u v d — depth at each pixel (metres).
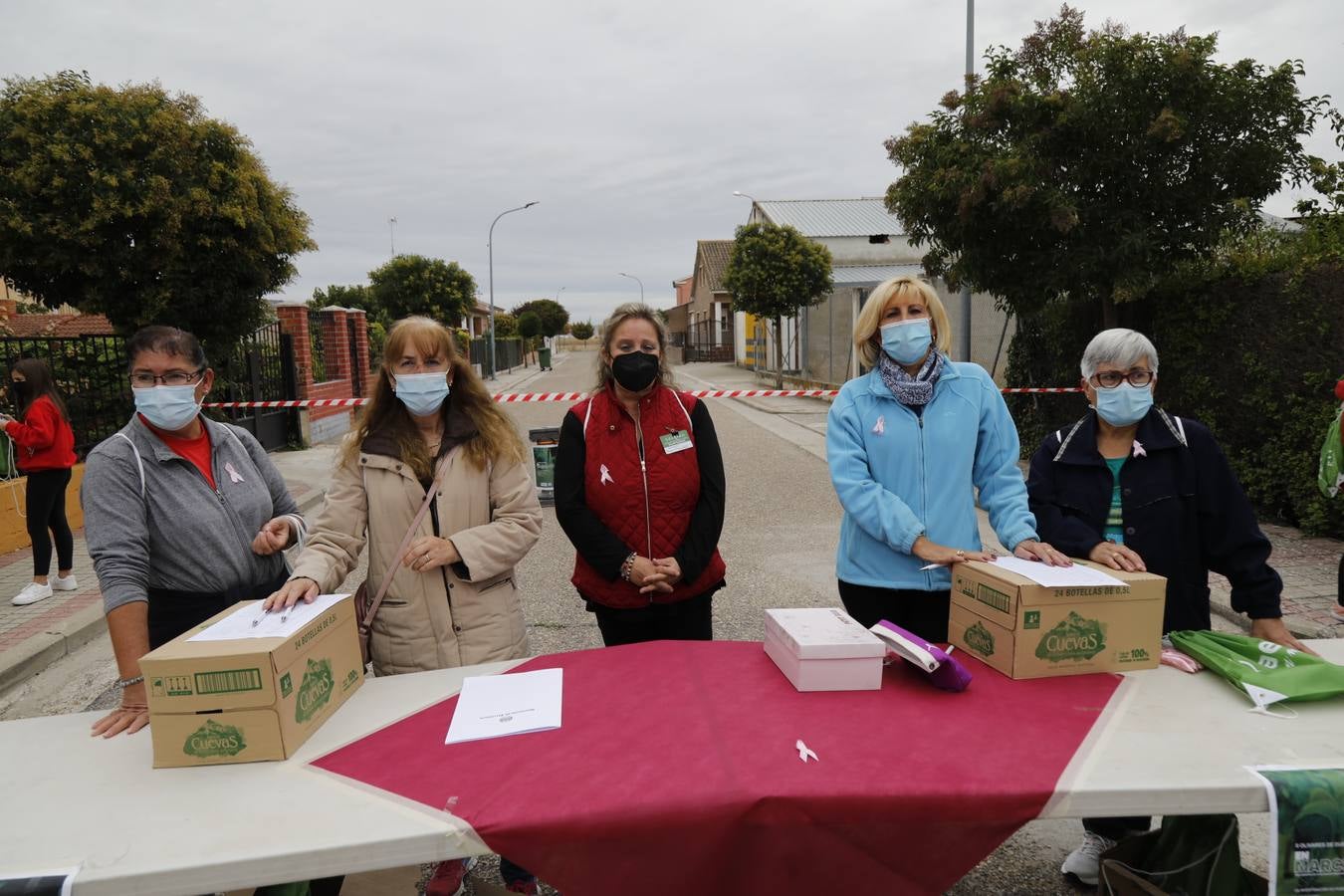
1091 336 8.59
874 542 2.54
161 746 1.69
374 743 1.77
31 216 8.05
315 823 1.47
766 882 1.53
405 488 2.34
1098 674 2.05
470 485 2.37
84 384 8.00
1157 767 1.60
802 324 24.45
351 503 2.35
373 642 2.37
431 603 2.32
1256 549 2.31
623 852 1.48
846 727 1.77
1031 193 7.04
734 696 1.95
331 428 14.02
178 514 2.27
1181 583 2.39
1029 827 2.85
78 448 7.73
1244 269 6.75
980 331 14.08
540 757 1.68
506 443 2.43
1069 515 2.50
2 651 4.43
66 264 8.23
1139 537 2.40
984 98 7.64
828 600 5.26
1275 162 6.77
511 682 2.07
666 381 2.71
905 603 2.55
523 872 2.38
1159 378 7.48
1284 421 6.24
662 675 2.10
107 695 4.13
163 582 2.29
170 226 8.42
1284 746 1.69
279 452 12.00
